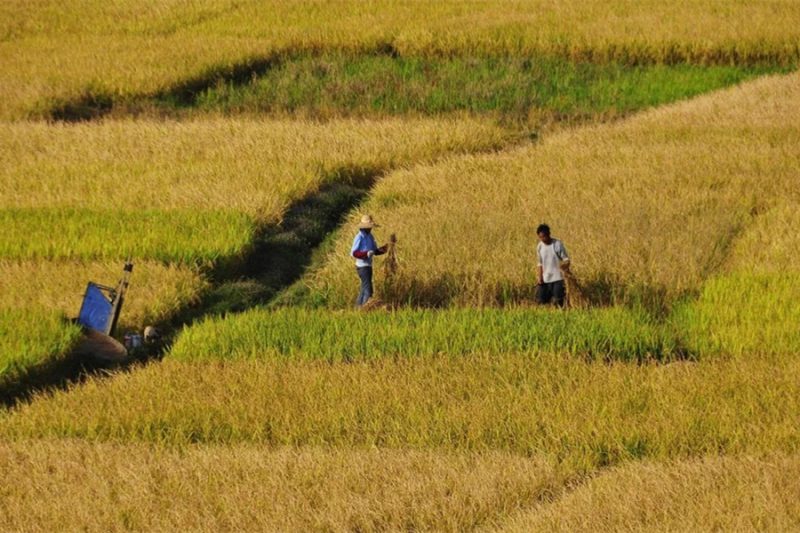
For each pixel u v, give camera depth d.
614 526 21.94
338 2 85.38
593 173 49.81
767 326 33.12
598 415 27.22
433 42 71.94
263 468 25.14
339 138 57.28
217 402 28.80
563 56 71.12
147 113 65.06
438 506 23.44
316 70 70.44
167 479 24.78
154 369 31.41
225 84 69.31
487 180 49.47
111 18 84.44
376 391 29.28
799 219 43.19
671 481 23.56
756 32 71.94
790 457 24.48
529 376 30.02
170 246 41.53
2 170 52.44
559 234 41.22
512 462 25.12
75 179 50.97
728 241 41.59
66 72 69.12
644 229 41.78
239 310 38.91
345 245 42.25
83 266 40.47
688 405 27.56
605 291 37.84
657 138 56.09
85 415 28.33
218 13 84.50
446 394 28.94
